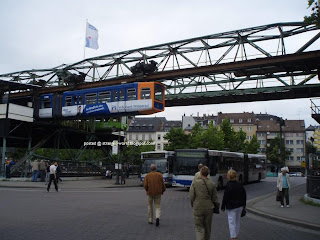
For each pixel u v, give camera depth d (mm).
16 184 24516
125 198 17516
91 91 32875
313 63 26031
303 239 8586
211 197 7066
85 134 41531
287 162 104562
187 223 10305
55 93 36125
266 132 106438
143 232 8680
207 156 23188
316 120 21047
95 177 35875
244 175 31422
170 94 33438
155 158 28531
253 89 29797
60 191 21062
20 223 9414
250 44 28703
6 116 31109
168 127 105750
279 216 11812
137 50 34688
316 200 14938
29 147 34219
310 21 10836
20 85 34125
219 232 9242
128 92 30359
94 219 10430
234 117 109688
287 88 28531
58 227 8992
